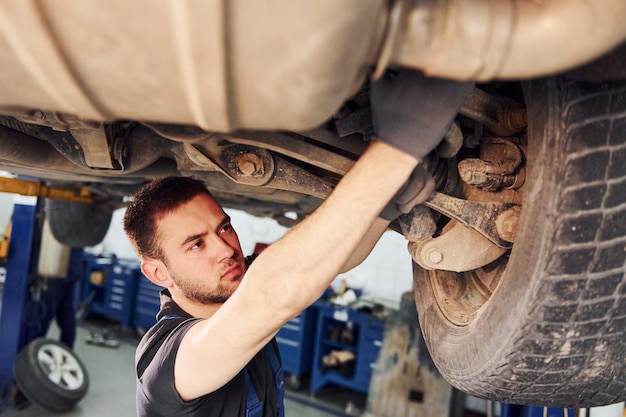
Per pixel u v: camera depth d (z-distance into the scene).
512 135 0.93
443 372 1.06
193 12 0.42
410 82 0.65
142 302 5.62
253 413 1.03
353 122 0.85
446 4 0.52
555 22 0.53
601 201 0.72
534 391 0.88
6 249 3.39
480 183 0.90
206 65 0.45
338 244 0.69
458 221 0.94
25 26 0.44
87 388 3.70
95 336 5.36
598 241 0.73
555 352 0.81
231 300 0.76
